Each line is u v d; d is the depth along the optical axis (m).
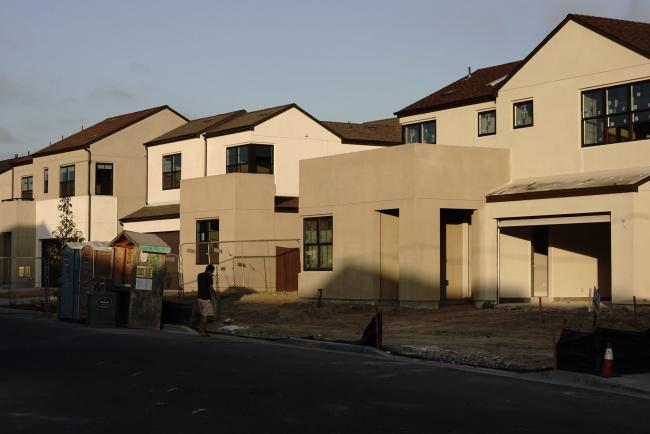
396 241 28.84
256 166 39.28
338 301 29.36
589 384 13.94
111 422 10.00
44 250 50.28
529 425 9.98
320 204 30.39
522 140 28.03
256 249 37.19
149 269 24.92
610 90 25.69
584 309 24.31
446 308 26.77
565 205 25.11
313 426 9.74
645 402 12.10
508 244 27.84
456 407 11.16
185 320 25.36
